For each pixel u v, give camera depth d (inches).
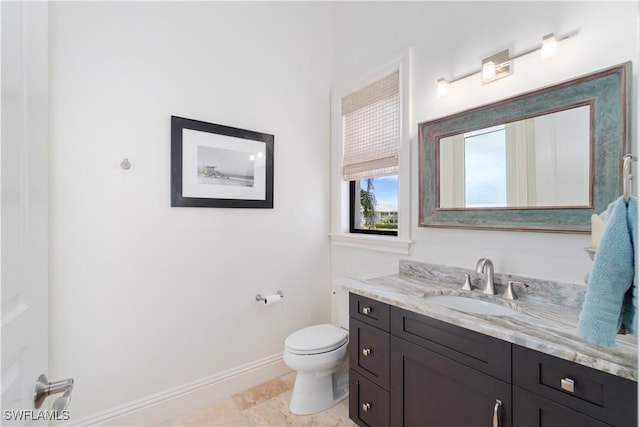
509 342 38.2
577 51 47.8
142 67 65.1
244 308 80.3
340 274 95.3
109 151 61.1
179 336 70.0
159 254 67.2
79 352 58.0
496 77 57.1
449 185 65.5
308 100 93.8
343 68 95.3
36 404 27.2
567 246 48.9
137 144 64.3
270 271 85.3
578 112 47.3
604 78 44.6
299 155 91.5
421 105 72.1
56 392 28.1
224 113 76.8
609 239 30.6
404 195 75.4
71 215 57.1
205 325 73.8
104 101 60.5
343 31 95.7
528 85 53.5
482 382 41.3
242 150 79.2
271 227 85.4
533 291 52.4
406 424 52.2
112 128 61.4
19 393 23.7
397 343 53.9
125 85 62.9
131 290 63.8
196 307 72.4
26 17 26.3
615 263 30.0
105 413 60.7
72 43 57.1
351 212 97.4
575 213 47.6
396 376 54.1
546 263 51.4
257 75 82.8
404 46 76.2
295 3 91.0
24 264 25.4
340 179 96.0
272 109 85.7
